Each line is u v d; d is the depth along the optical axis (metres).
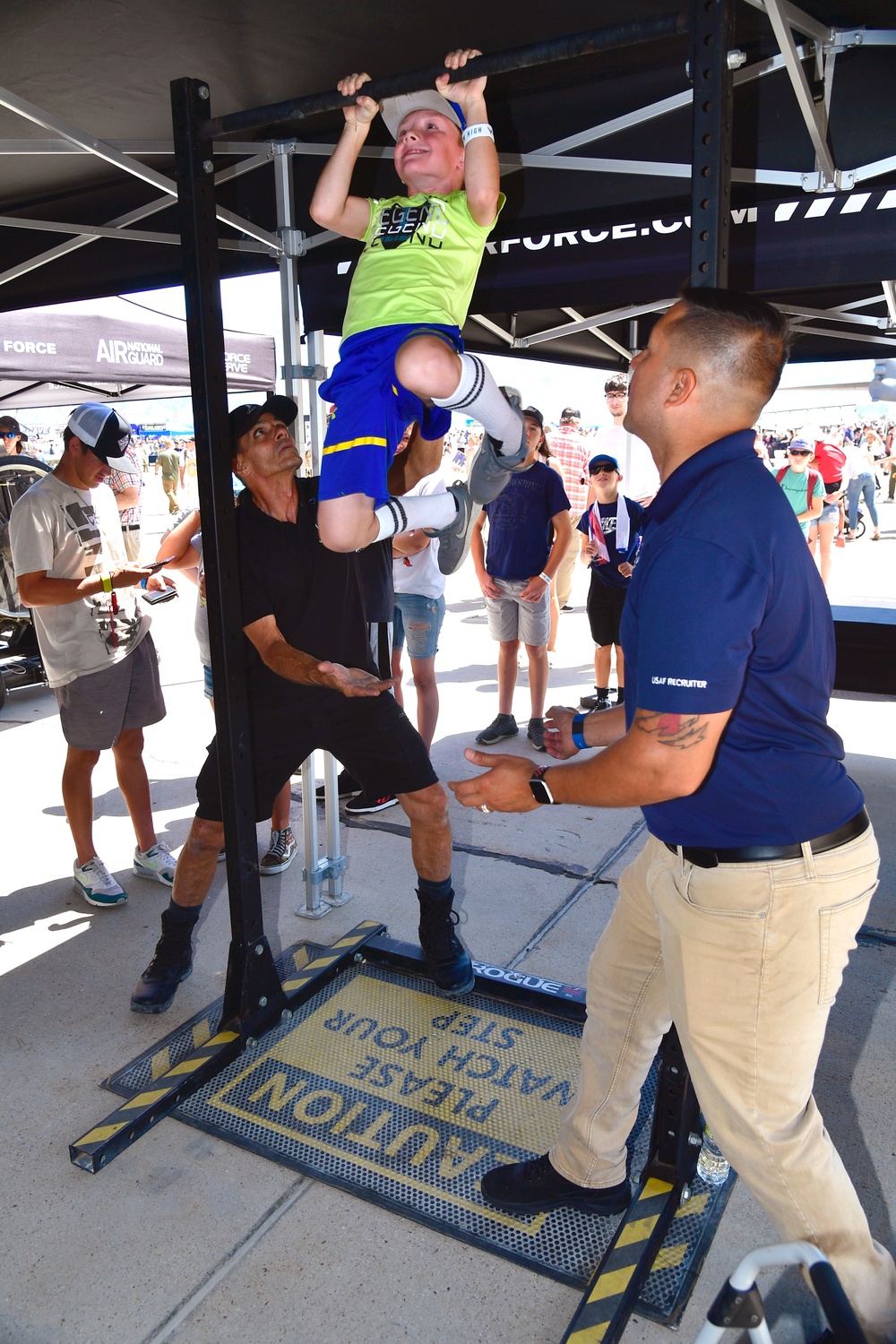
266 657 2.45
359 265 2.11
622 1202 2.03
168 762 5.22
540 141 3.10
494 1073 2.51
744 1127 1.47
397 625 4.63
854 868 1.40
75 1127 2.35
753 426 1.45
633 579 1.51
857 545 13.52
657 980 1.77
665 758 1.33
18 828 4.31
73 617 3.27
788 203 2.74
